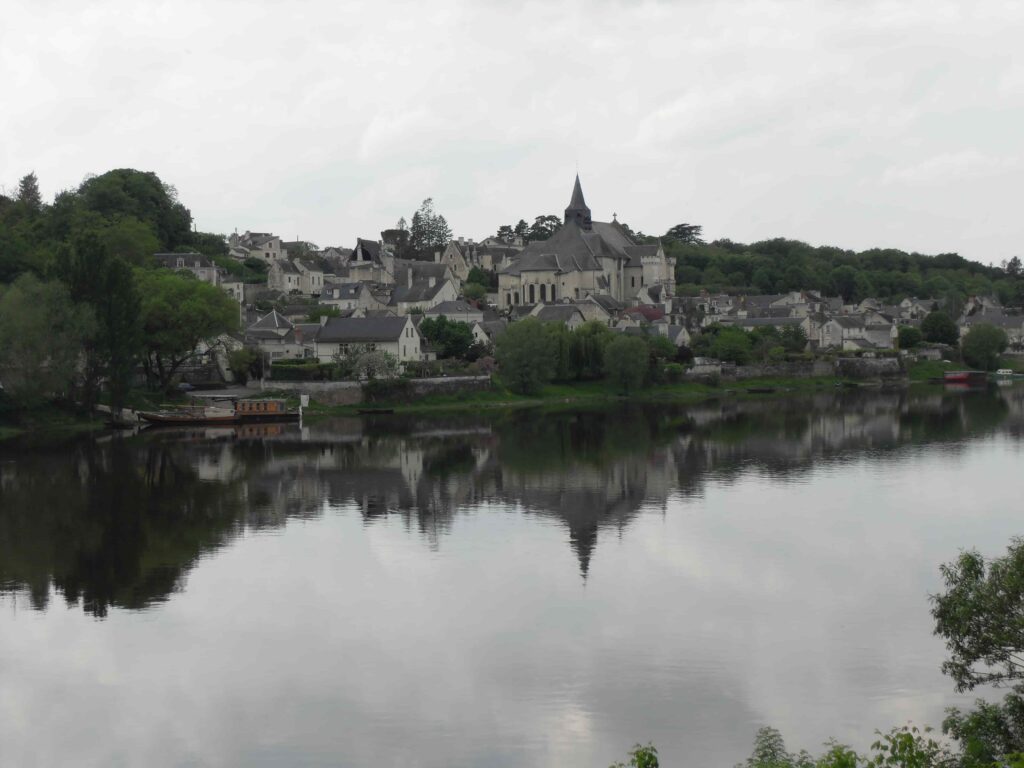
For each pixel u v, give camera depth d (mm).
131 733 49688
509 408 188125
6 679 55562
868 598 66812
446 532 84750
